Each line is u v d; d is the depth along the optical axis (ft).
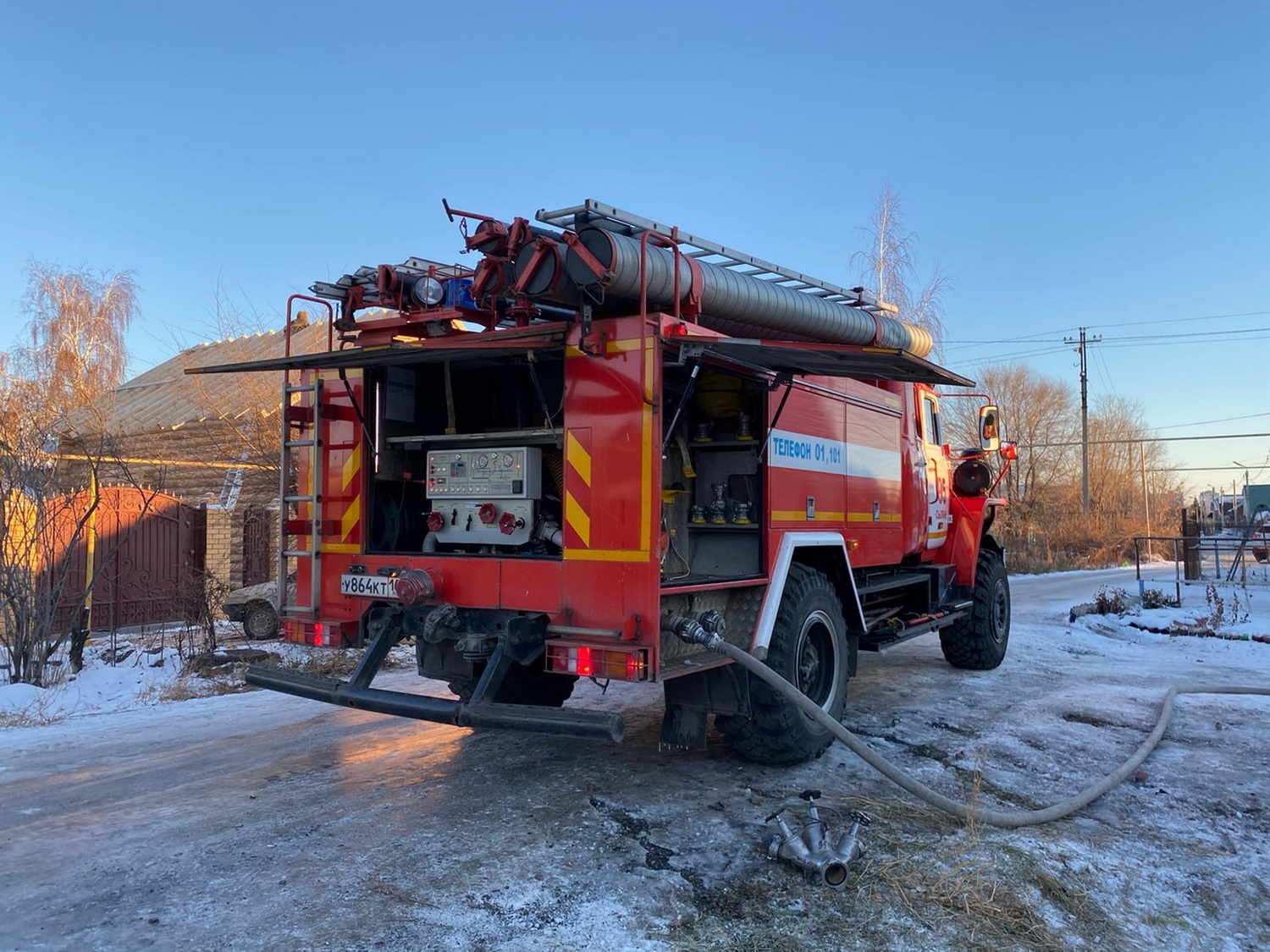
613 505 14.37
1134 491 174.60
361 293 18.31
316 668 28.84
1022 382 145.79
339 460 18.01
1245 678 27.45
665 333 14.24
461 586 16.05
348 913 11.27
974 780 16.47
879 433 23.41
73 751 19.31
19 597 26.32
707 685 16.46
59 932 10.83
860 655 32.12
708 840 13.71
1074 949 10.71
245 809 15.24
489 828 14.29
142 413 56.29
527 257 14.70
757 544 17.48
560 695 20.15
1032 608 49.44
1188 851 13.62
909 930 10.94
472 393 19.39
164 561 37.73
